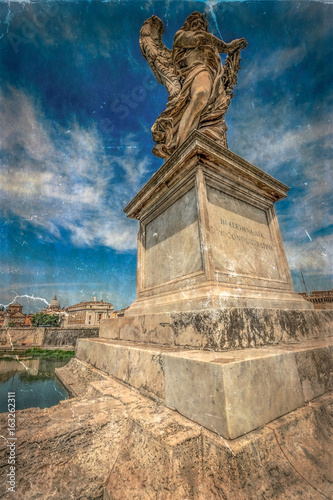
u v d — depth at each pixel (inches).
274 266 121.3
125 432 52.1
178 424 49.0
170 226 116.6
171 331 82.0
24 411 58.5
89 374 104.8
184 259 101.4
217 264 92.4
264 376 52.6
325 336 99.9
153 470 41.5
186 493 37.1
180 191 111.4
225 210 109.0
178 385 56.4
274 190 130.3
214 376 46.3
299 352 65.3
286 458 44.6
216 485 38.6
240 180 116.6
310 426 53.5
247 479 39.1
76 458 45.5
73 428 50.0
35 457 43.7
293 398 57.7
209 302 75.7
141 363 74.2
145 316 99.8
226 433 42.3
